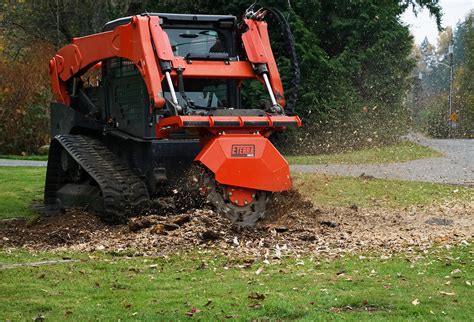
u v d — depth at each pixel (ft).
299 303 28.22
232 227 42.47
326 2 132.87
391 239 42.60
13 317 27.25
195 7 135.95
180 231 42.29
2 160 109.60
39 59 130.82
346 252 38.60
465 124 243.60
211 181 43.42
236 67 48.08
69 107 55.52
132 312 27.68
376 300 28.53
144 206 46.96
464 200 60.80
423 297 28.94
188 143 47.26
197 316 26.99
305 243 41.14
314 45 126.21
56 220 49.16
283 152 123.24
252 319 26.61
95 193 48.73
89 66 54.54
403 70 141.49
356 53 135.03
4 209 59.57
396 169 89.20
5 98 123.54
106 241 42.37
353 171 86.94
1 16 156.66
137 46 46.60
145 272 34.42
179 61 46.50
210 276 33.35
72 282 32.27
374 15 132.87
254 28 49.49
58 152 55.47
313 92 125.18
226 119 43.78
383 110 134.00
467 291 29.89
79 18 155.94
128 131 49.80
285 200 48.06
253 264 35.81
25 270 34.60
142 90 47.88
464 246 39.40
